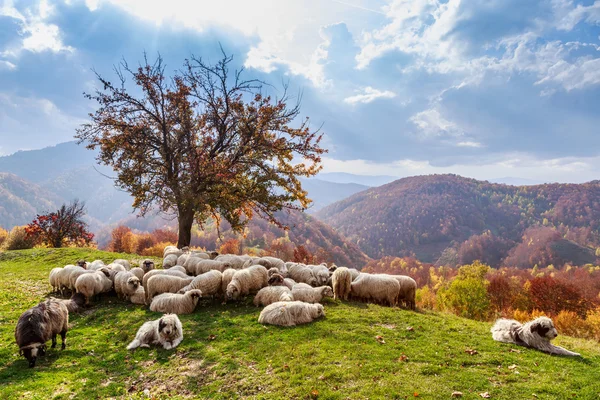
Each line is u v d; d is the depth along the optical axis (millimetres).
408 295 14344
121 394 7738
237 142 26219
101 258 25156
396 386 7355
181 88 24859
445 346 9523
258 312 12516
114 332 11242
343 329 10672
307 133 25781
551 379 7773
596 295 70688
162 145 25125
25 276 19828
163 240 80438
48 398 7395
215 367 8594
